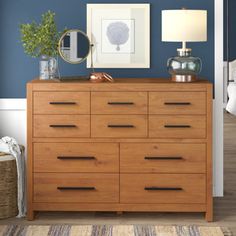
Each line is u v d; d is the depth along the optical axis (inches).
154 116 247.4
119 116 247.8
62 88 247.0
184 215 257.3
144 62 273.1
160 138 247.9
